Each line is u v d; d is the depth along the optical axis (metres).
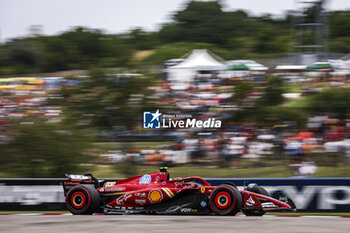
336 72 73.88
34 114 55.97
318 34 111.31
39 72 159.12
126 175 51.94
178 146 54.31
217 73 71.62
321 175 48.94
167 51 162.00
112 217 30.39
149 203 33.81
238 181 38.56
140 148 53.94
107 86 55.06
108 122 54.28
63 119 54.06
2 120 53.41
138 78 55.19
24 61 161.12
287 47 186.88
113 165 52.69
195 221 27.50
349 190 35.69
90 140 53.31
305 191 36.62
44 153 50.78
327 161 50.69
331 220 28.27
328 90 56.78
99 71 55.66
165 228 24.09
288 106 57.50
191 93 62.56
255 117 56.38
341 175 48.31
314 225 25.34
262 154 53.25
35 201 39.78
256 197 32.69
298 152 52.00
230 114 57.16
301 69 79.88
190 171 51.91
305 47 109.75
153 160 53.12
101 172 52.25
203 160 53.62
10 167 51.09
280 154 52.91
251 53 193.50
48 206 39.59
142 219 28.89
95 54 160.12
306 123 54.75
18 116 54.72
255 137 54.53
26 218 30.16
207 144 54.31
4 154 51.38
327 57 109.25
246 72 72.88
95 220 28.42
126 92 54.75
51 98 58.84
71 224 26.22
